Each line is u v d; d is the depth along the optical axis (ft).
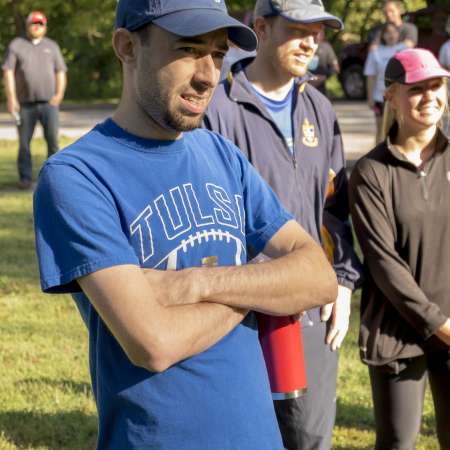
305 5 19.79
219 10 12.91
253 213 14.79
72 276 12.62
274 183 20.12
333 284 14.28
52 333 36.35
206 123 19.98
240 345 13.47
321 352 20.44
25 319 38.09
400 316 21.22
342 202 21.67
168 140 13.47
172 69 12.75
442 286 21.04
